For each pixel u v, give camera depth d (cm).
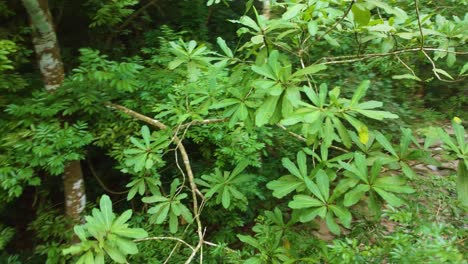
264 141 357
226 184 228
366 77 360
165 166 402
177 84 317
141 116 301
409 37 210
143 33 471
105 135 315
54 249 320
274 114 155
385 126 357
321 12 190
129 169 289
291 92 148
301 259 183
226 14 506
